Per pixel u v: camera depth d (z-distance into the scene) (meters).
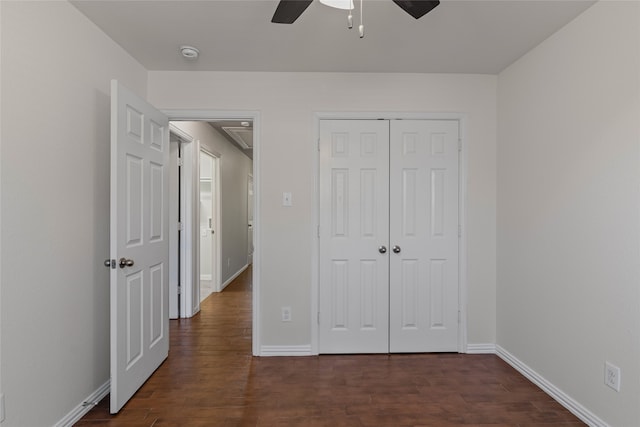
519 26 2.02
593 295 1.79
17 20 1.48
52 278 1.69
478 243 2.75
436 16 1.92
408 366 2.51
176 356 2.67
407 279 2.75
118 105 1.90
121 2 1.81
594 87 1.78
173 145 3.72
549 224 2.12
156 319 2.42
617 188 1.64
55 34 1.70
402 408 1.96
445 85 2.74
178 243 3.71
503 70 2.65
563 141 2.00
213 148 4.57
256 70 2.67
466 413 1.91
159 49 2.33
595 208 1.77
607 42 1.70
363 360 2.62
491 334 2.77
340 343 2.74
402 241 2.74
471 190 2.74
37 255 1.59
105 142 2.12
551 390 2.09
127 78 2.37
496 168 2.74
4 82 1.42
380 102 2.72
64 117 1.77
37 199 1.59
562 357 2.01
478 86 2.75
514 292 2.50
